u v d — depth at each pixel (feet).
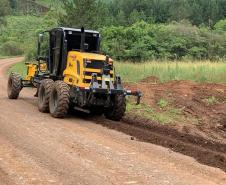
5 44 294.66
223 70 76.23
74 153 30.63
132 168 27.76
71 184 24.39
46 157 29.40
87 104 44.39
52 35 50.85
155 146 34.30
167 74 78.33
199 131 43.88
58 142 33.60
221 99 57.62
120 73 83.82
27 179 24.98
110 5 263.29
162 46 132.36
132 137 36.70
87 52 47.50
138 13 230.07
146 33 134.62
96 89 43.39
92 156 30.09
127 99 57.06
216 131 44.93
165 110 51.98
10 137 34.78
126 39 132.46
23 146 32.04
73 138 35.19
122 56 125.59
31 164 27.78
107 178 25.59
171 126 44.57
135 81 75.82
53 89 45.27
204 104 55.01
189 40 139.54
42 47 62.13
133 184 24.76
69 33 47.85
